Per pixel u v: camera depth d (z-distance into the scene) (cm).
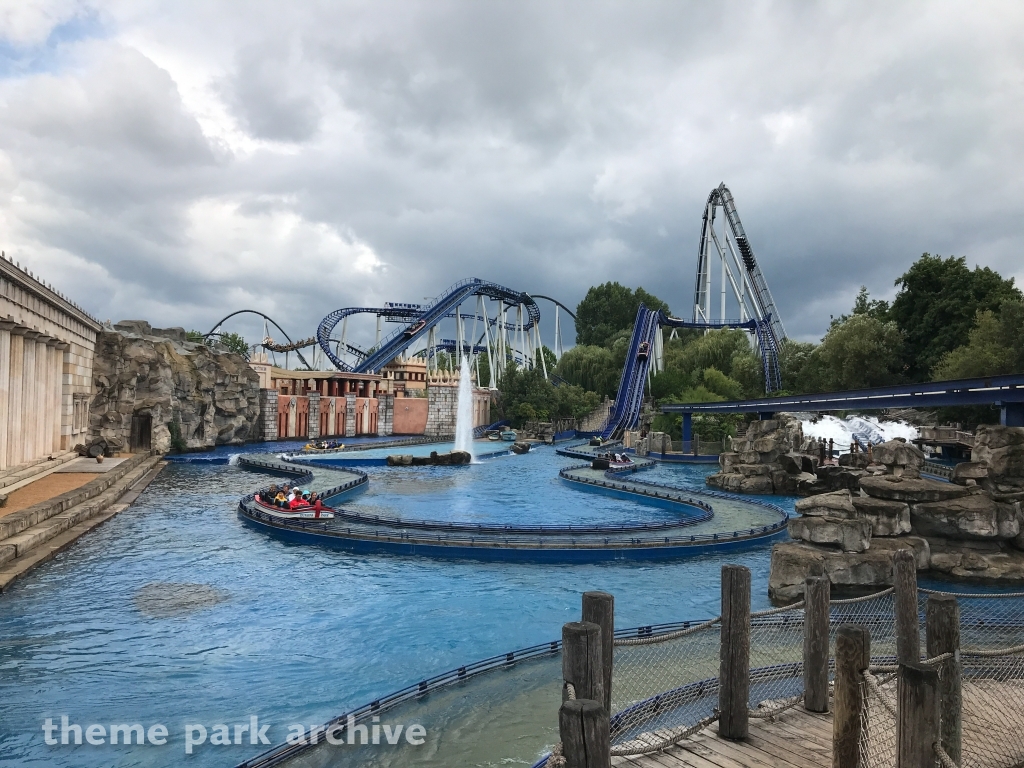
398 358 16100
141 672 2117
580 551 3578
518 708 1838
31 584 2989
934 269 11219
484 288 16075
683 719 1566
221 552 3631
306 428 12481
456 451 8738
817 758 1249
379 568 3372
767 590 3053
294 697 1964
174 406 9344
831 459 6606
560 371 18238
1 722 1788
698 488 6781
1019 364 7919
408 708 1833
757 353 15375
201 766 1587
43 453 6106
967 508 3117
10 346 5128
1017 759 1206
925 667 919
